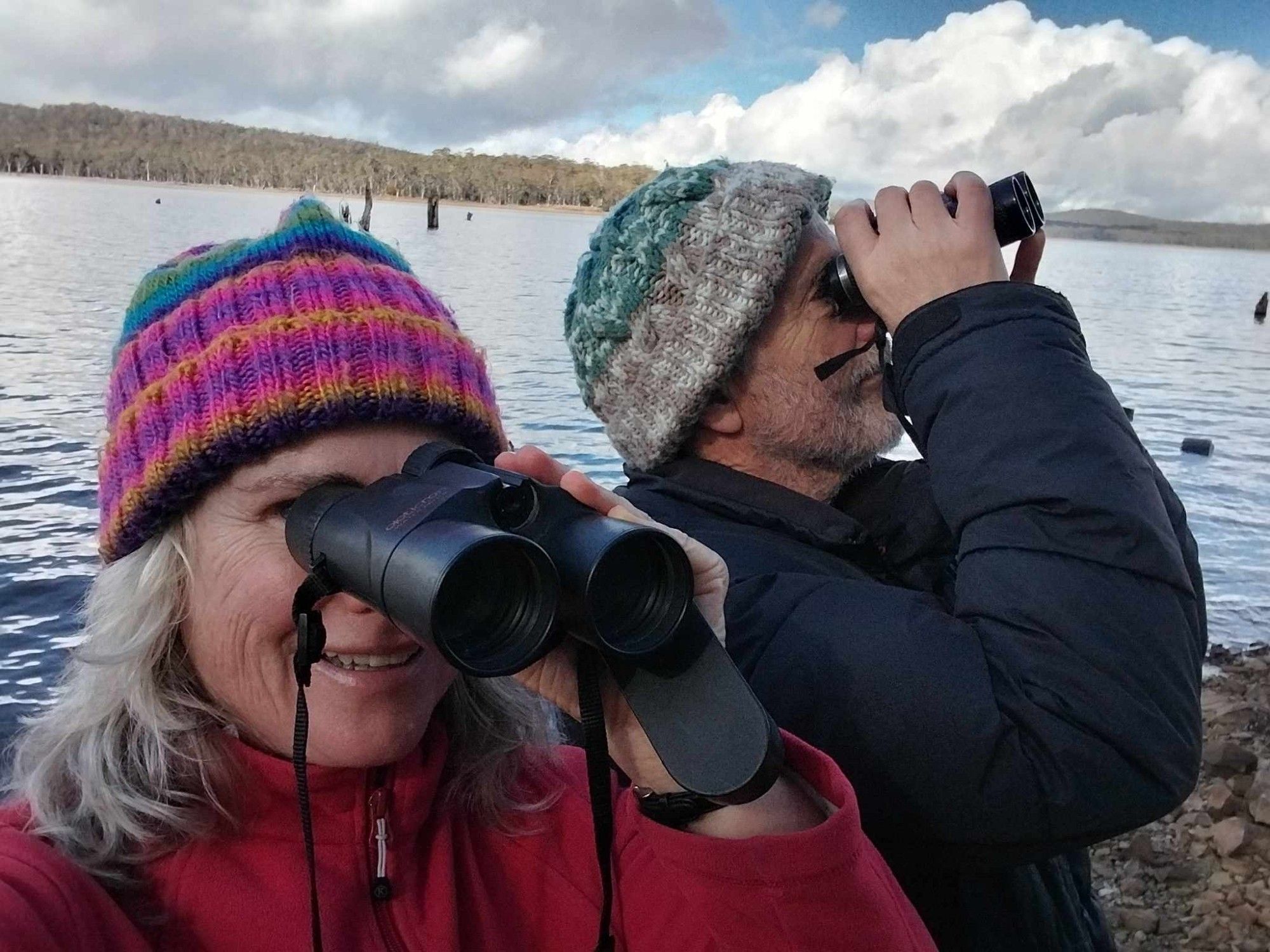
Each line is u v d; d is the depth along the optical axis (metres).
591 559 0.95
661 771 1.15
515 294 23.23
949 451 1.67
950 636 1.57
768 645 1.65
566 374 13.88
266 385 1.05
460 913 1.20
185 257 1.26
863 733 1.53
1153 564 1.55
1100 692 1.48
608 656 1.09
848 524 1.98
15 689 4.90
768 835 1.10
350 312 1.11
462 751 1.28
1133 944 3.33
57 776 1.11
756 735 1.02
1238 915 3.43
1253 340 27.34
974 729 1.49
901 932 1.11
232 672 1.10
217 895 1.09
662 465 2.17
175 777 1.10
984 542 1.61
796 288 2.05
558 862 1.29
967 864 1.58
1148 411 15.70
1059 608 1.52
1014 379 1.66
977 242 1.81
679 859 1.10
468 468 1.02
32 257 25.58
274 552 1.08
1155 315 33.81
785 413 2.07
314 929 0.98
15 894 0.91
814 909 1.07
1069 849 1.54
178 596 1.11
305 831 0.98
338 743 1.08
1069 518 1.56
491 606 0.95
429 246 35.84
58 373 12.65
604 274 2.15
